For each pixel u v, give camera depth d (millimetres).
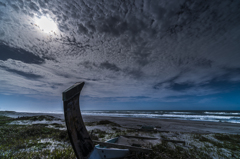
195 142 8711
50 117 26500
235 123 26234
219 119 36500
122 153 3924
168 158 4766
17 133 8391
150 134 11656
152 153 4535
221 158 5605
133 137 8648
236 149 7410
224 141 9750
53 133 8898
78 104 2365
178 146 6859
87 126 16906
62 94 1937
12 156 4152
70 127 2010
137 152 4426
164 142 7391
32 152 4594
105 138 8945
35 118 22641
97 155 2736
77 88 2287
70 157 4160
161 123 25391
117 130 13867
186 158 5078
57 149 4996
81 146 2260
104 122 20828
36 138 7383
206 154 5871
